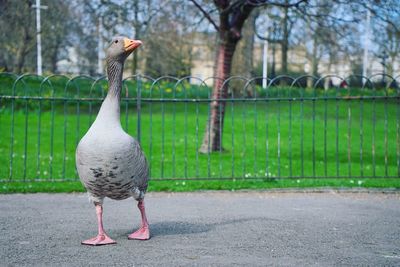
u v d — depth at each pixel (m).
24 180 9.88
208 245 5.79
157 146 15.38
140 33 16.41
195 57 38.22
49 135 17.23
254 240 6.07
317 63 34.47
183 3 15.10
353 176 10.54
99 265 4.97
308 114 24.59
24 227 6.66
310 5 13.12
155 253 5.41
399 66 26.81
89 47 30.88
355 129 20.86
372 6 13.23
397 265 5.13
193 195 9.45
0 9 22.61
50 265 4.96
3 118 20.23
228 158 13.57
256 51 44.38
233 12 14.05
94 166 5.29
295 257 5.35
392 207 8.42
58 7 23.39
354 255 5.48
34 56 34.66
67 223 6.95
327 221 7.26
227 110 25.00
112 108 5.46
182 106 26.77
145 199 9.02
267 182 10.57
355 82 33.97
